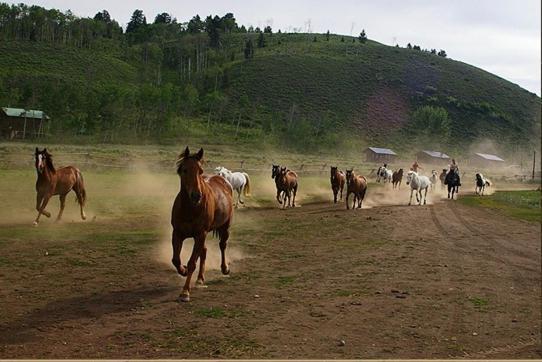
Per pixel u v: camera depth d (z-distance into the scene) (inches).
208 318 286.8
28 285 334.3
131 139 2792.8
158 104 3508.9
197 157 315.3
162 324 272.7
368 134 4554.6
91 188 883.4
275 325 283.0
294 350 246.7
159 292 334.3
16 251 428.1
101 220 641.0
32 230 530.9
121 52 6087.6
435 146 4532.5
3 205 658.8
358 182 960.3
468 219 932.0
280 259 474.3
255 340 256.5
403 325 303.0
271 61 6023.6
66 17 6284.5
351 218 804.6
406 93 5654.5
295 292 357.4
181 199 315.6
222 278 385.7
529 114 5777.6
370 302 345.4
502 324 324.2
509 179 2746.1
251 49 6461.6
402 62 6589.6
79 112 2827.3
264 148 3329.2
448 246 621.3
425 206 1112.2
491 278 462.3
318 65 5994.1
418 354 256.1
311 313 310.3
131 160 1496.1
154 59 6264.8
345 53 6742.1
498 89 6284.5
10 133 2297.0
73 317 276.1
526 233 811.4
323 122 4552.2
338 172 1084.5
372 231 688.4
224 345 246.7
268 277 398.9
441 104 5497.1
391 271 452.8
